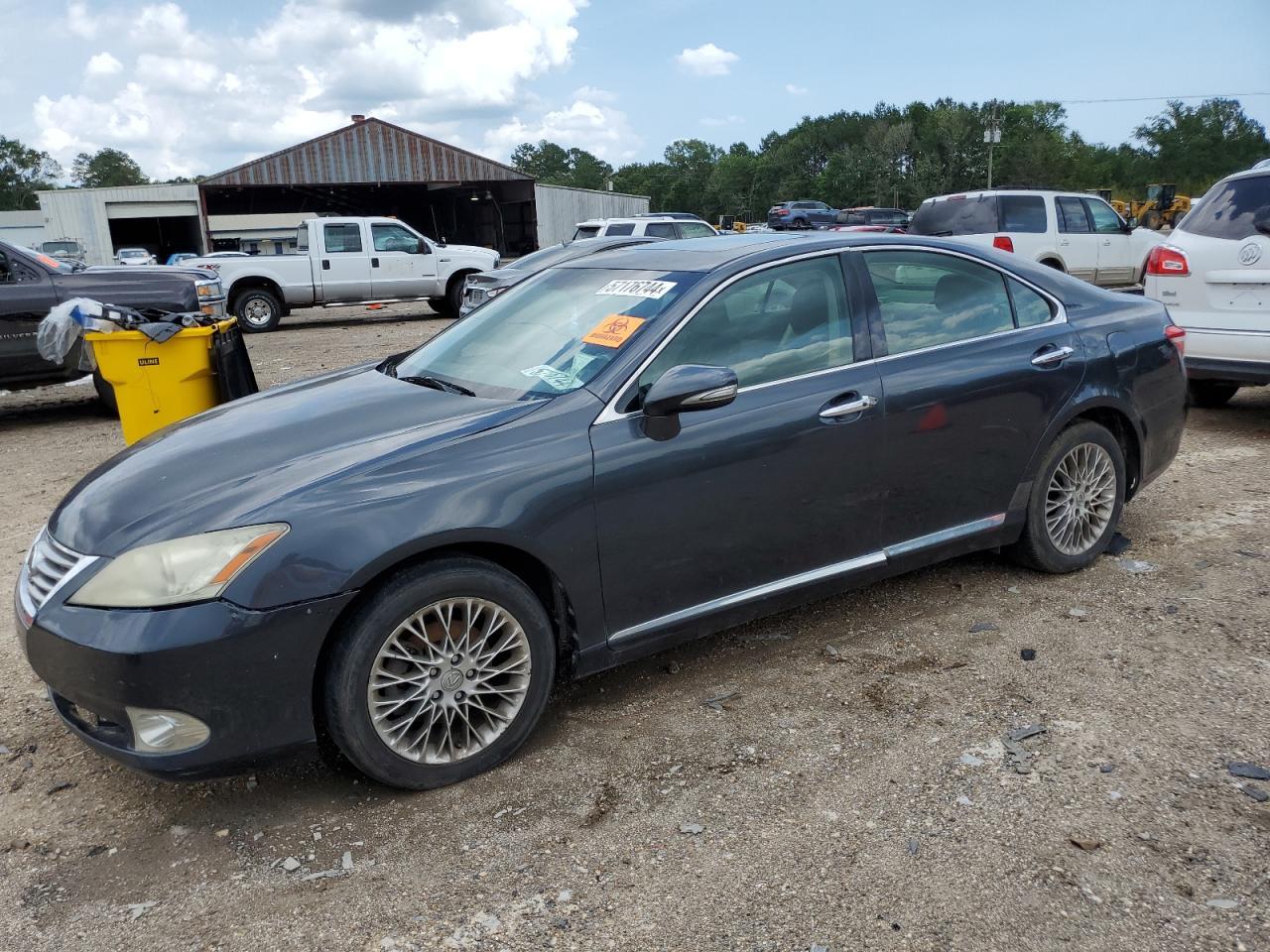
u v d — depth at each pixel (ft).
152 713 8.64
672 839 8.93
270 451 10.25
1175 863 8.30
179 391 22.33
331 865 8.79
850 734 10.59
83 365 29.96
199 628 8.54
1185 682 11.35
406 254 61.16
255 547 8.79
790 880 8.30
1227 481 19.20
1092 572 14.76
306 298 59.11
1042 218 45.09
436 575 9.43
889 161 326.44
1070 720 10.66
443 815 9.45
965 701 11.16
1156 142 343.26
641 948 7.60
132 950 7.82
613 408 10.58
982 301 13.61
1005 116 325.42
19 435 29.66
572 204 137.18
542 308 12.96
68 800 10.01
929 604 13.93
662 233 57.11
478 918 8.01
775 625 13.52
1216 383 25.52
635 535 10.57
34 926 8.14
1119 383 14.38
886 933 7.64
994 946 7.45
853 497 12.12
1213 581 14.23
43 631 8.95
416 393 11.73
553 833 9.09
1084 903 7.87
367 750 9.34
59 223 164.86
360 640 9.10
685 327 11.21
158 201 169.27
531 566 10.37
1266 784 9.34
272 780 10.24
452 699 9.78
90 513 9.78
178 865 8.89
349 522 9.07
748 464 11.16
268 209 151.53
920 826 8.95
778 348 11.74
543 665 10.28
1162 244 23.40
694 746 10.50
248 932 7.97
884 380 12.23
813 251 12.35
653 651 11.18
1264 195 21.80
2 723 11.60
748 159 436.76
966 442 12.97
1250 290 21.71
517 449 10.00
